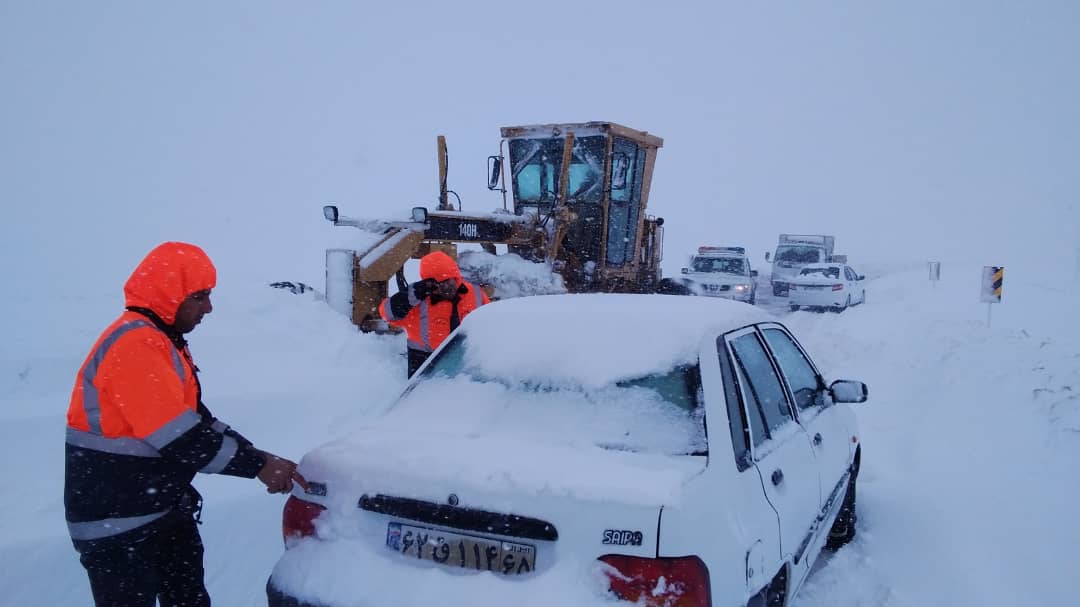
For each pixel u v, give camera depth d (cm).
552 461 268
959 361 1002
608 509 243
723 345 321
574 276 1050
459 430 300
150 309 274
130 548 270
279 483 286
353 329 798
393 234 877
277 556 419
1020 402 757
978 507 504
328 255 844
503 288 927
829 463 395
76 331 616
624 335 321
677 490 248
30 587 358
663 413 288
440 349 358
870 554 443
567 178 1016
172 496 279
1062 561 419
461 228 930
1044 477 556
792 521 315
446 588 252
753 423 318
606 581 239
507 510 252
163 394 259
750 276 2155
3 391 508
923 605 375
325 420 590
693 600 236
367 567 266
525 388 312
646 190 1188
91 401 262
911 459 618
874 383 942
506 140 1099
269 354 676
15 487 424
